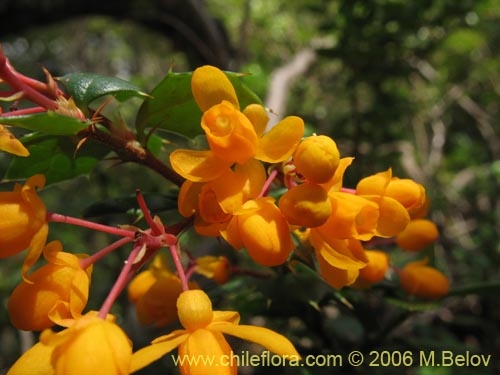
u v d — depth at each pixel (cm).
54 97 7
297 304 9
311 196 6
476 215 24
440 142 25
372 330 10
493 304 18
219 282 9
